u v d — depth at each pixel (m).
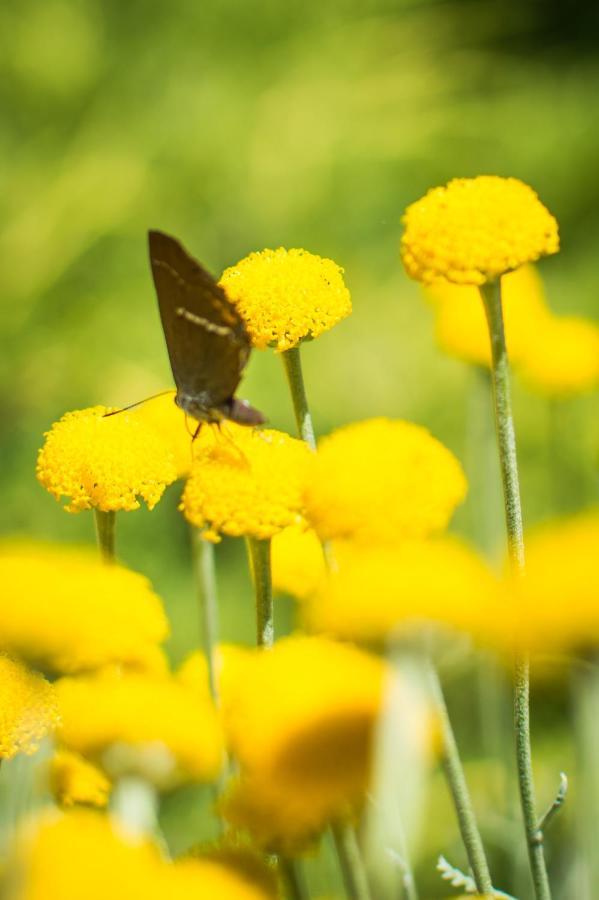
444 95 1.17
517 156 1.19
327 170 1.10
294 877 0.39
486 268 0.42
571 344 0.59
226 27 1.15
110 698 0.41
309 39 1.15
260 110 1.12
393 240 1.11
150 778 0.41
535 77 1.27
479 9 1.25
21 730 0.41
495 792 0.54
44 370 1.02
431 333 1.06
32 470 0.98
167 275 0.44
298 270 0.43
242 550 0.96
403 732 0.38
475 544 0.57
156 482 0.43
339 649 0.39
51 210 1.06
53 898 0.37
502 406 0.42
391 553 0.39
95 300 1.06
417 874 0.55
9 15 1.11
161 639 0.41
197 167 1.08
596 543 0.38
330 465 0.41
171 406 0.46
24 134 1.11
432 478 0.41
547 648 0.38
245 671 0.40
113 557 0.43
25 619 0.40
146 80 1.12
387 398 1.03
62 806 0.42
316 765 0.38
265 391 1.01
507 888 0.51
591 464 0.57
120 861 0.37
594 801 0.41
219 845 0.39
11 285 1.05
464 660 0.39
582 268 1.16
